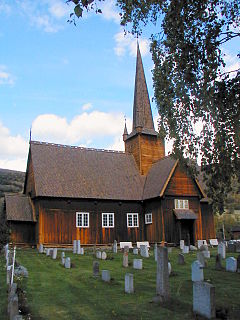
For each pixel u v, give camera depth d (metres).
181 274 18.83
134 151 46.25
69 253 31.34
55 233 35.53
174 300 13.16
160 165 42.66
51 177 37.69
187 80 10.50
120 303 13.33
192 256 26.95
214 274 18.28
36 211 36.59
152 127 47.59
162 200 37.78
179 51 10.67
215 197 11.00
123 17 11.38
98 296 14.60
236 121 10.13
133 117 49.25
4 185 93.75
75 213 37.00
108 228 38.31
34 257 28.34
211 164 10.81
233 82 10.11
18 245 35.41
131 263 23.78
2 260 25.70
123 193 40.06
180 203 38.72
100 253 27.03
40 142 41.47
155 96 12.06
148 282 17.23
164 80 11.38
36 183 36.12
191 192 39.41
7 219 35.16
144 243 36.84
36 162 38.50
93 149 44.66
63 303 13.62
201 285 11.45
